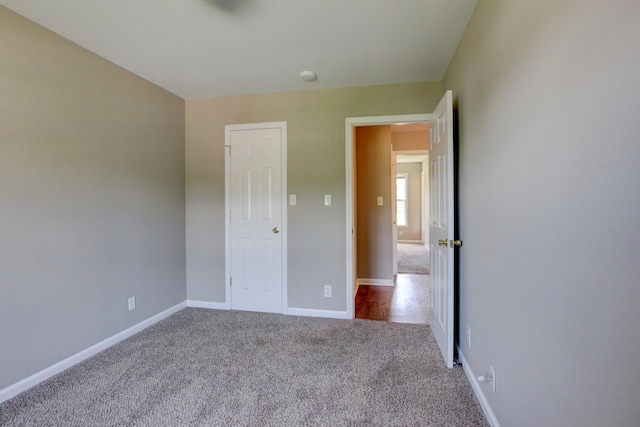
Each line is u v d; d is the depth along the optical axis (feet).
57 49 6.89
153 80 9.46
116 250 8.41
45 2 5.79
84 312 7.52
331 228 10.25
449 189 6.95
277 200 10.61
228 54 7.85
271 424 5.33
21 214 6.23
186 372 6.95
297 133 10.40
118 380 6.64
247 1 5.76
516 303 4.30
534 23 3.70
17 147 6.17
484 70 5.47
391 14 6.19
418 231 29.68
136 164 9.06
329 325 9.62
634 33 2.22
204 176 11.13
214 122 11.00
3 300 5.96
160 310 10.04
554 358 3.36
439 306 8.09
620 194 2.38
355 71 8.86
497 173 4.92
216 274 11.16
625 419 2.37
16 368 6.15
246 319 10.11
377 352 7.84
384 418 5.46
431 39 7.13
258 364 7.29
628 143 2.29
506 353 4.65
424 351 7.88
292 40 7.19
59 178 6.95
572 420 3.05
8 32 6.01
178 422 5.38
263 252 10.77
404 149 17.26
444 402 5.87
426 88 9.57
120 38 7.09
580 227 2.88
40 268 6.57
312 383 6.51
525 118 3.95
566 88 3.08
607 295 2.55
